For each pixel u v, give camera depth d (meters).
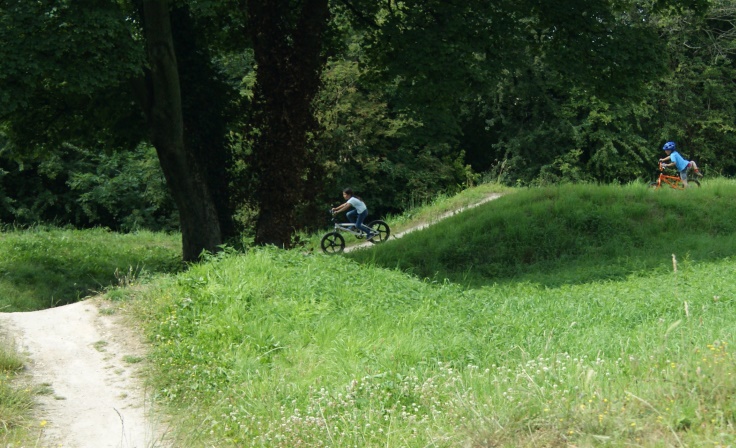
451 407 5.95
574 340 8.06
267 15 15.65
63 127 18.92
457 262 16.05
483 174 38.97
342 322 9.18
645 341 7.46
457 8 16.91
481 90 17.83
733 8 34.59
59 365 8.10
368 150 34.66
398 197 35.44
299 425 6.13
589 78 17.45
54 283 17.78
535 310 9.92
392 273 11.92
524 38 18.11
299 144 16.03
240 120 17.86
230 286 10.01
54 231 26.95
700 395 4.95
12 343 8.56
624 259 14.71
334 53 20.34
